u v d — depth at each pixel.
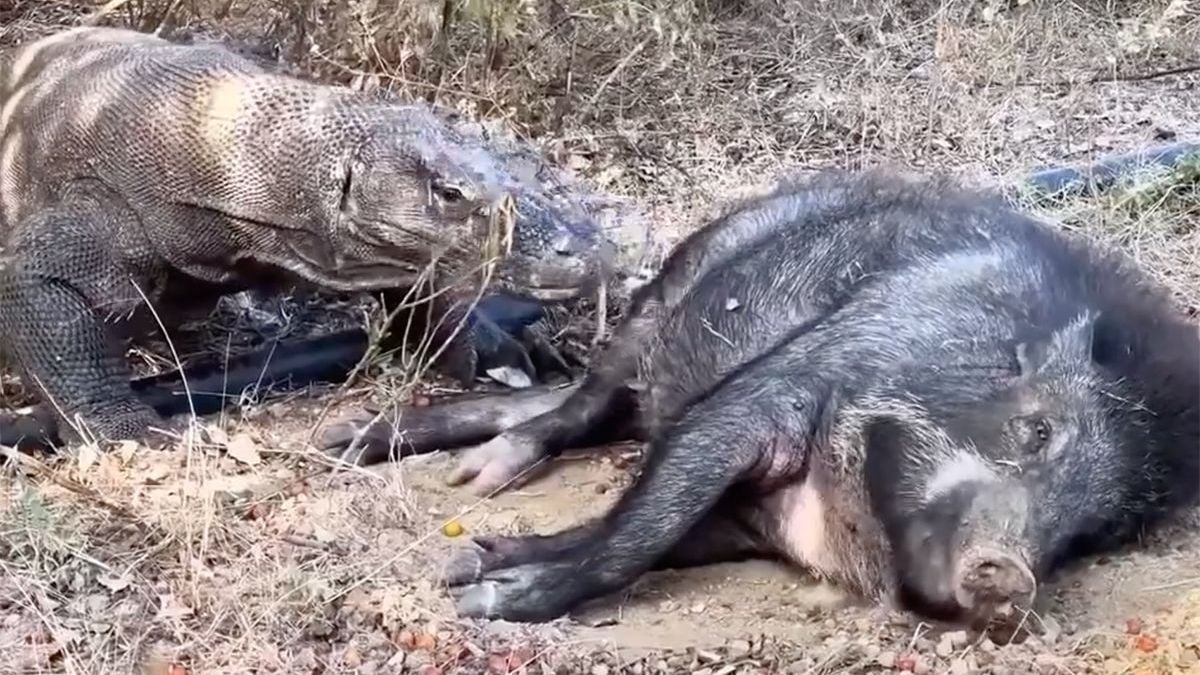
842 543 1.92
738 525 2.00
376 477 2.02
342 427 2.11
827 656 1.77
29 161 2.13
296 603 1.79
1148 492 1.94
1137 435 1.92
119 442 2.03
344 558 1.88
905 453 1.87
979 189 2.29
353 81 2.63
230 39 2.58
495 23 2.67
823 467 1.93
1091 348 1.91
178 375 2.22
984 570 1.75
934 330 1.96
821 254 2.11
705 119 2.86
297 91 2.07
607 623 1.85
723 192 2.65
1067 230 2.47
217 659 1.74
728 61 3.09
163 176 2.06
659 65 2.90
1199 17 3.25
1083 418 1.86
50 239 2.04
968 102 2.94
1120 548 1.96
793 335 2.02
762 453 1.93
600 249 2.08
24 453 2.04
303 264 2.09
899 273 2.04
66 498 1.93
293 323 2.37
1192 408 1.97
